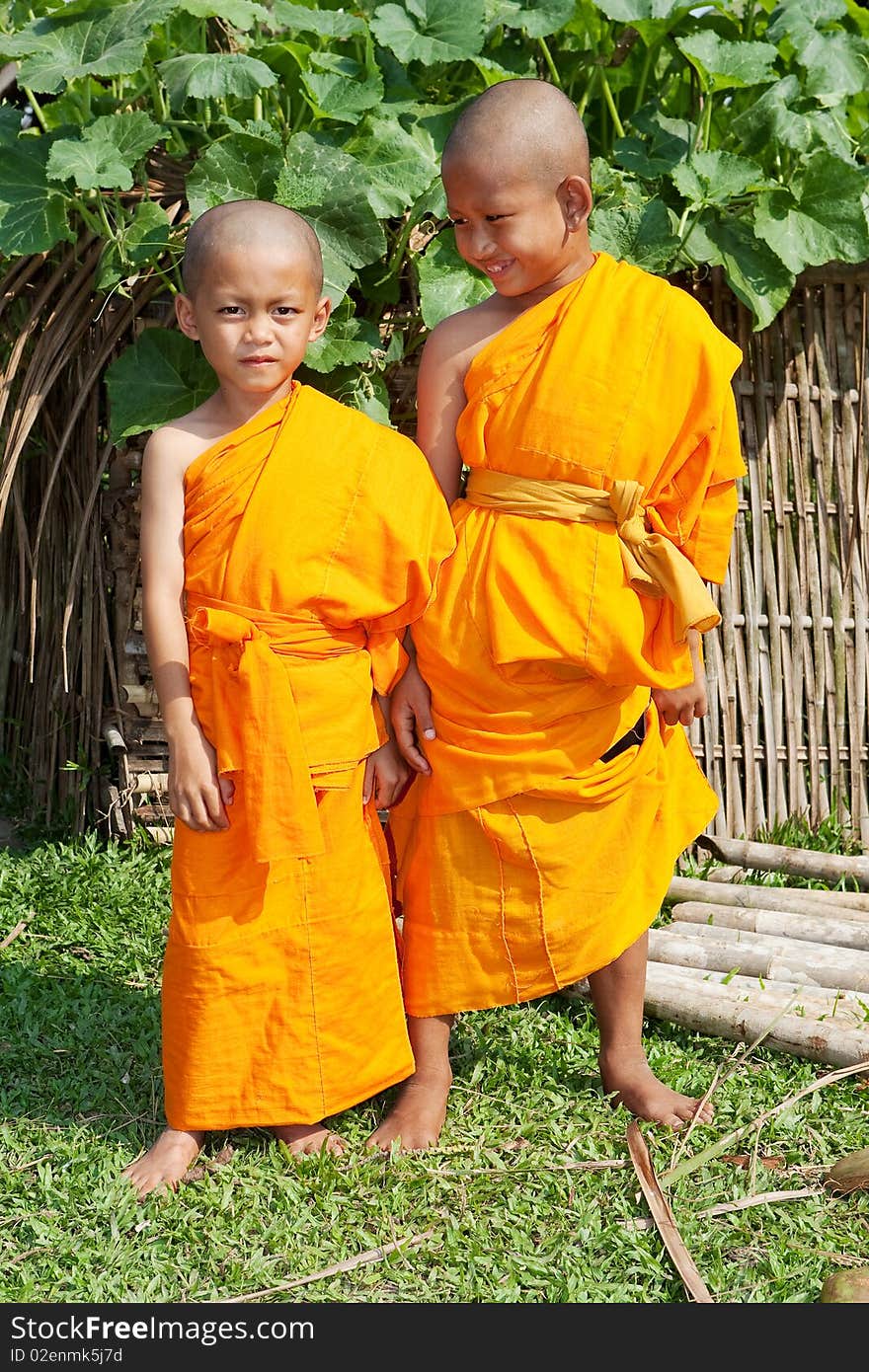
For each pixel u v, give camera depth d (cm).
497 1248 221
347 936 244
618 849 258
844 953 327
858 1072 273
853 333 435
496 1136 254
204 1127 243
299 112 377
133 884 369
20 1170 238
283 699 230
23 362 393
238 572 232
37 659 445
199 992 239
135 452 391
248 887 238
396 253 367
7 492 362
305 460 233
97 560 401
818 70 397
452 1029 300
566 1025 301
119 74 344
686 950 332
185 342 354
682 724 270
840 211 389
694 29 407
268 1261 215
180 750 235
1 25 365
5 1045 285
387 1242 222
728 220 395
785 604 434
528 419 241
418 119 373
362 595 237
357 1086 250
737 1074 279
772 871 404
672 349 240
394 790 259
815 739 437
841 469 435
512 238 238
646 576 243
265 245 226
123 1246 217
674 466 247
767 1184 238
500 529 245
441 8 370
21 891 367
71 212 369
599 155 404
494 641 242
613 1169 242
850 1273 208
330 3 395
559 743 248
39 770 442
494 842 250
